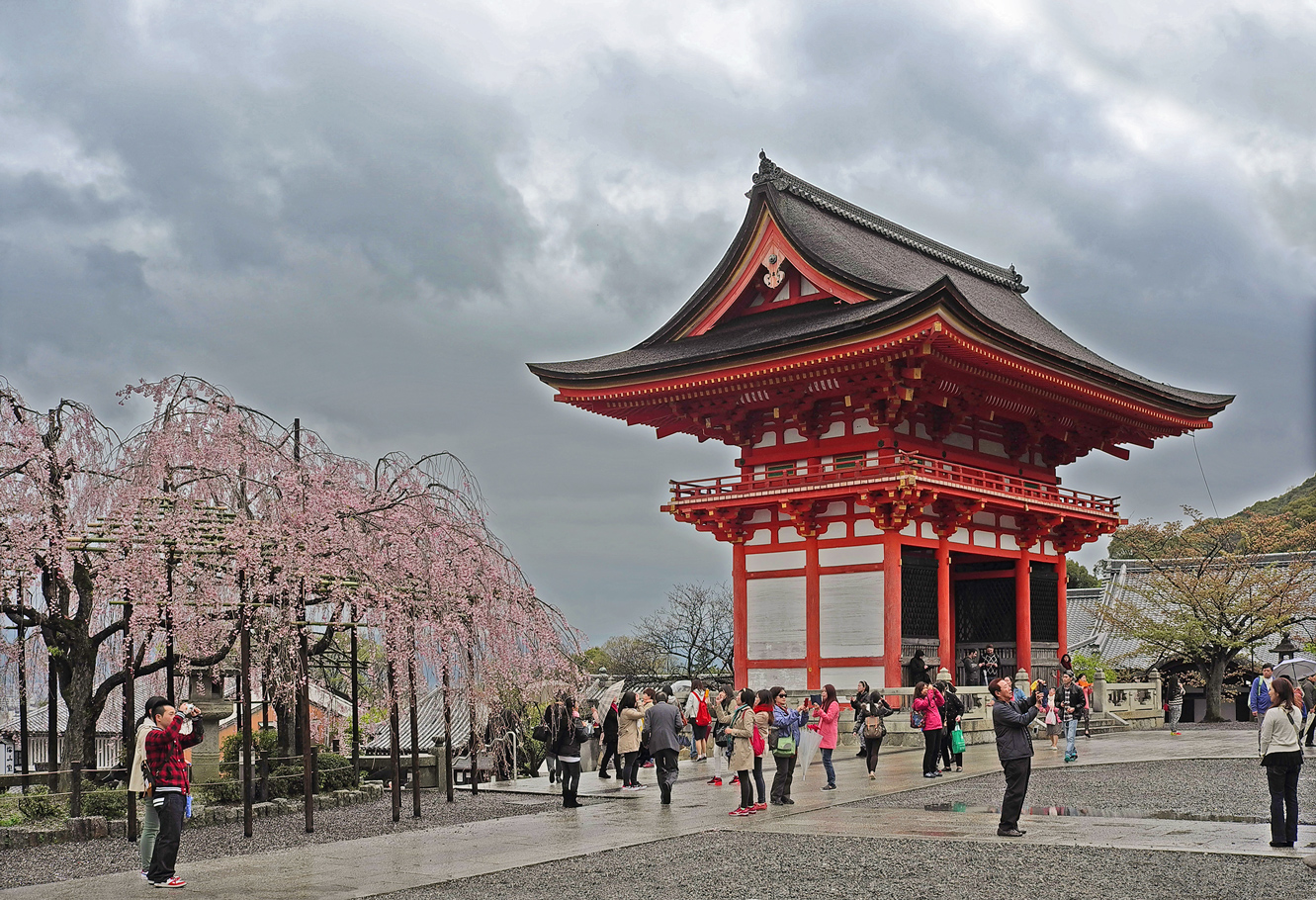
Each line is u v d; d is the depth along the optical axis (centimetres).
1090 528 5928
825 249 5225
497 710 2955
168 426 2641
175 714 1962
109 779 2950
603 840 2355
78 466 2708
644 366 5053
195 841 2456
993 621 5769
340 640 3484
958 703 3447
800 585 5078
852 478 4788
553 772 3428
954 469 4997
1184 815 2480
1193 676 7000
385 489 2919
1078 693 3709
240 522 2597
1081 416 5769
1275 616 6062
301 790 3119
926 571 5159
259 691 3297
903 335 4403
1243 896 1641
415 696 2772
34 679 2861
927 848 2102
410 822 2716
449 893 1853
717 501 5131
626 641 9431
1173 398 5769
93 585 2734
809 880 1856
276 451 2761
